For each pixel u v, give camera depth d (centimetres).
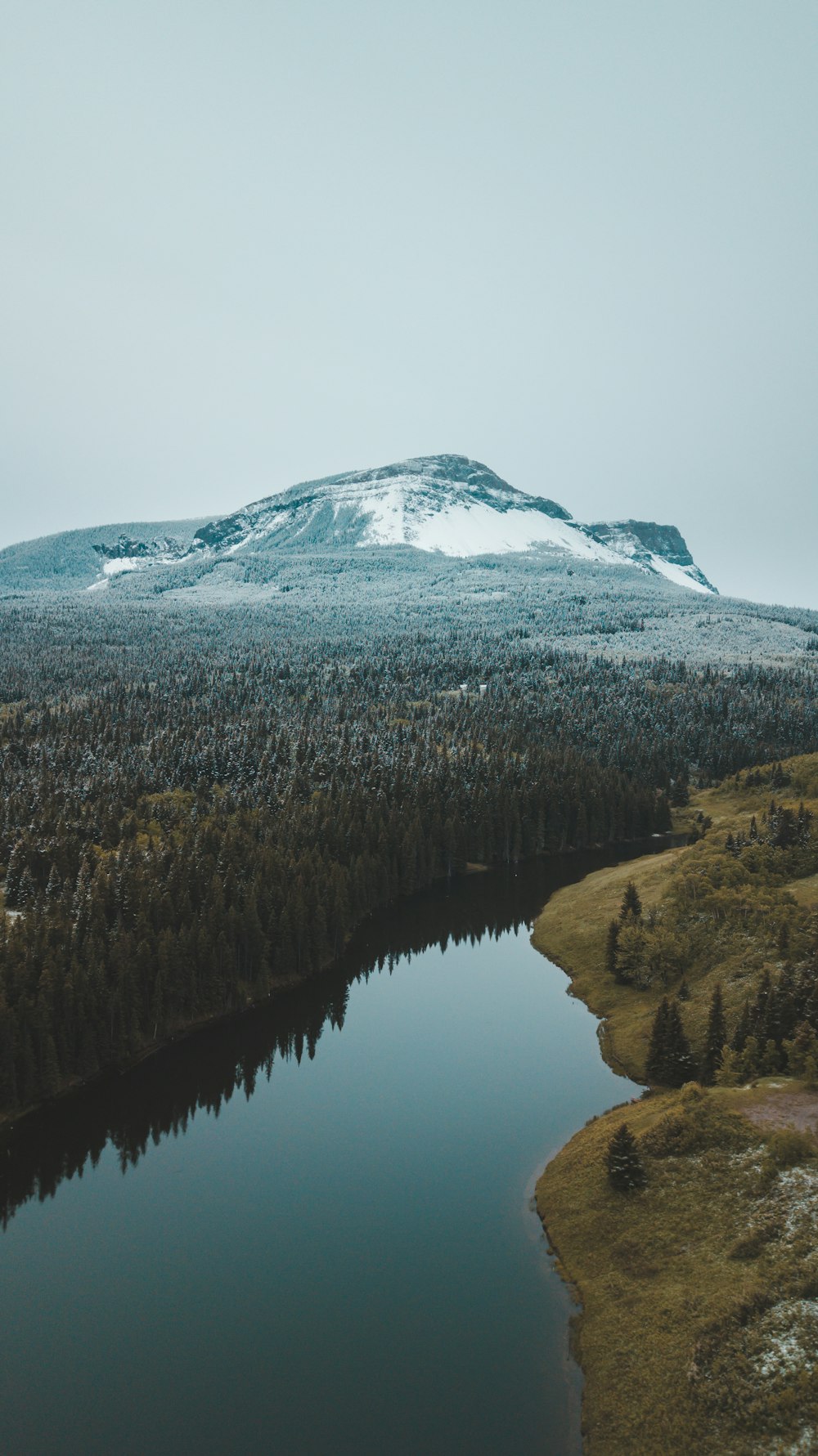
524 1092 9969
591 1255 6988
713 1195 7006
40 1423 5712
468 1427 5578
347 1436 5531
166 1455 5466
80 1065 10450
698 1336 5722
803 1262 5978
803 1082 8219
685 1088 8275
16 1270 7281
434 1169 8575
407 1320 6519
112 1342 6419
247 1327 6531
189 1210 8050
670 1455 5062
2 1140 9256
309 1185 8400
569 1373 5956
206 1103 10044
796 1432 4903
